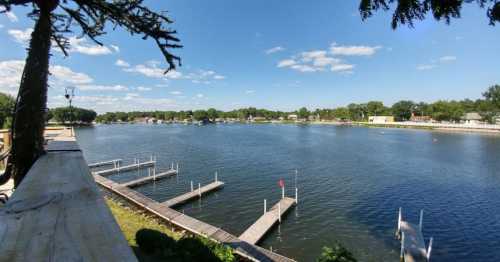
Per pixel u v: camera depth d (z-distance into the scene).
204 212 22.84
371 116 156.38
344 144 64.94
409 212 22.47
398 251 16.67
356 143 66.69
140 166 40.00
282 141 71.69
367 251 16.70
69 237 1.45
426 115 139.88
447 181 31.34
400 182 31.12
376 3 3.00
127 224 14.06
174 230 17.25
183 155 49.72
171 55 4.39
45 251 1.29
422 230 19.22
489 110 112.25
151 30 4.16
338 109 175.88
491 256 16.03
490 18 2.67
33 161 3.74
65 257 1.25
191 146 61.62
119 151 54.19
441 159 44.84
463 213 22.12
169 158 46.81
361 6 3.08
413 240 16.83
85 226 1.60
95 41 4.71
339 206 23.88
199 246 8.69
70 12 4.18
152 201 22.00
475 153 50.69
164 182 32.16
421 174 34.75
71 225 1.61
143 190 29.20
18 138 3.68
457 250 16.67
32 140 3.73
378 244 17.45
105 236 1.49
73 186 2.44
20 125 3.68
